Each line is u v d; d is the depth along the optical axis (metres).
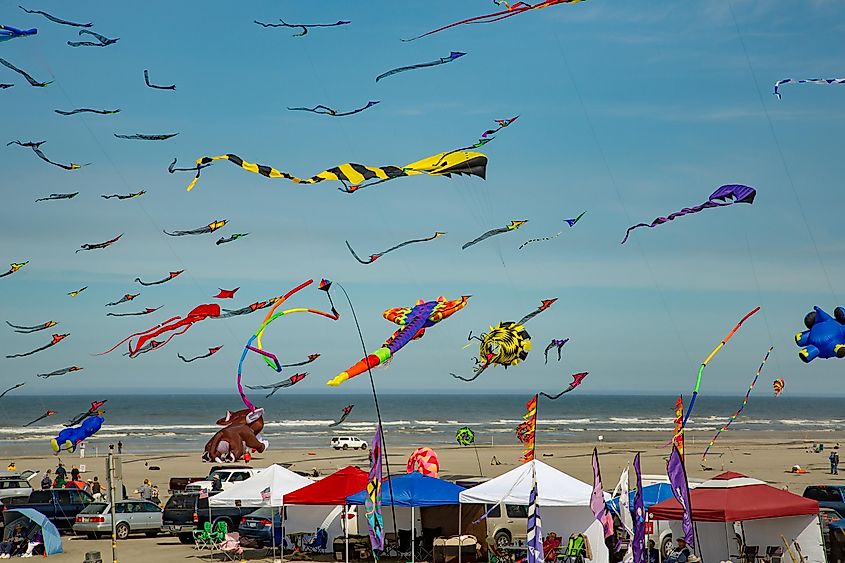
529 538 20.91
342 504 30.58
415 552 32.47
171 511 38.50
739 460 79.19
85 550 35.25
